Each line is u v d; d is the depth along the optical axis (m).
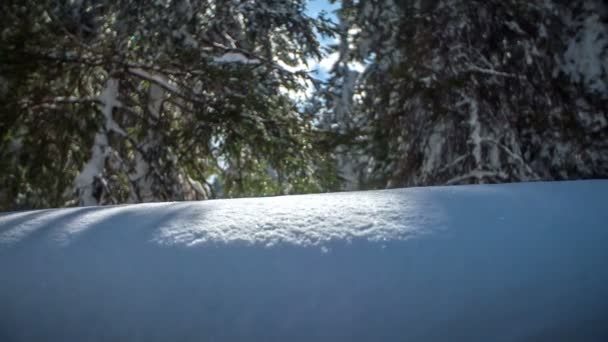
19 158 6.73
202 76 7.08
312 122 7.71
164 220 1.75
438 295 1.24
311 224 1.53
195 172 8.20
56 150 7.15
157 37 6.69
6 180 6.83
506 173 6.33
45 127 6.78
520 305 1.20
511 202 1.63
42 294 1.49
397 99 7.04
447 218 1.50
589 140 6.18
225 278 1.38
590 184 1.87
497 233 1.40
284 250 1.43
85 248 1.63
